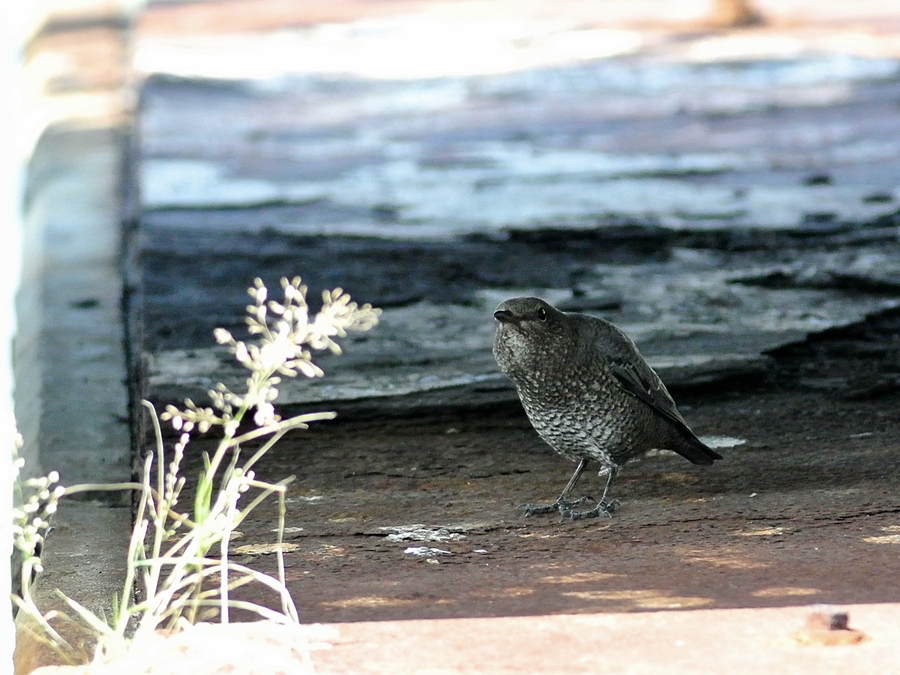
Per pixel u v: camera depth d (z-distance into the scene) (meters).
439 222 18.77
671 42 36.25
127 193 19.72
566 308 14.55
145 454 9.91
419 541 8.09
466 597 6.92
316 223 18.69
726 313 14.15
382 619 6.59
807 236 17.39
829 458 9.79
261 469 9.84
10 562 7.67
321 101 29.12
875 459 9.71
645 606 6.69
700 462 9.39
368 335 13.67
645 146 23.97
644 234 17.77
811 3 42.22
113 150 21.88
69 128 23.22
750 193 20.11
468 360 12.77
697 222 18.38
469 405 11.45
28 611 6.12
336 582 7.27
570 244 17.42
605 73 31.88
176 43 36.88
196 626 6.17
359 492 9.27
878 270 15.64
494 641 6.24
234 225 18.42
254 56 35.25
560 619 6.51
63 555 7.67
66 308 14.15
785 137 24.33
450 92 30.16
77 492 8.88
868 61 32.19
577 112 27.41
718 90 29.20
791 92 28.78
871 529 8.02
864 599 6.71
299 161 23.20
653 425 8.87
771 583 7.02
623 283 15.51
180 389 11.65
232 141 24.72
